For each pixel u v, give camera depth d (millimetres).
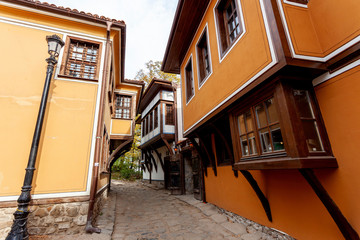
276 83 2465
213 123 4328
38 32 4547
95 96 4625
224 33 4062
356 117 2098
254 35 2838
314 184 2166
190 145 7641
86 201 3902
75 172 4000
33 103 4098
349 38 2189
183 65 6723
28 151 3824
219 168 5297
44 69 4371
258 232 3514
